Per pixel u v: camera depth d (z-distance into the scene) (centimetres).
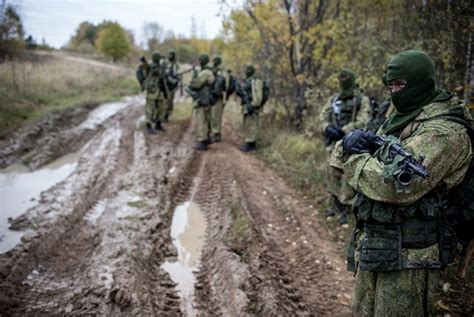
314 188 716
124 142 1007
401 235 234
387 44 738
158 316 371
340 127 562
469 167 244
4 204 595
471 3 532
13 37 1497
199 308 393
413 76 236
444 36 564
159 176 745
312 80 969
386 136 240
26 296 386
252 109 989
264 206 647
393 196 221
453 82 566
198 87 955
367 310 256
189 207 651
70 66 2203
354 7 871
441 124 227
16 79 1334
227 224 558
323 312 390
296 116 1051
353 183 238
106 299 378
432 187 223
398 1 725
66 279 419
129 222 549
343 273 462
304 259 493
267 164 893
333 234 561
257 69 1280
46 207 586
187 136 1132
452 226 248
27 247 465
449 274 420
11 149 835
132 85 2206
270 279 425
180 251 508
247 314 368
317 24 938
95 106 1459
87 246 489
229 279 426
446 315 368
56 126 1056
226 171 807
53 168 790
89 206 608
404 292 235
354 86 570
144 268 446
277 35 1023
